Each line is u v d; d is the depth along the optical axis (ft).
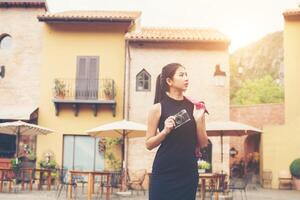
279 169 87.20
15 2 86.94
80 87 83.46
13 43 87.30
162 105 11.18
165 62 81.00
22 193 58.54
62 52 84.99
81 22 83.76
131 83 80.59
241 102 178.91
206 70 80.74
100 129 58.44
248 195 64.80
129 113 79.92
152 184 11.00
